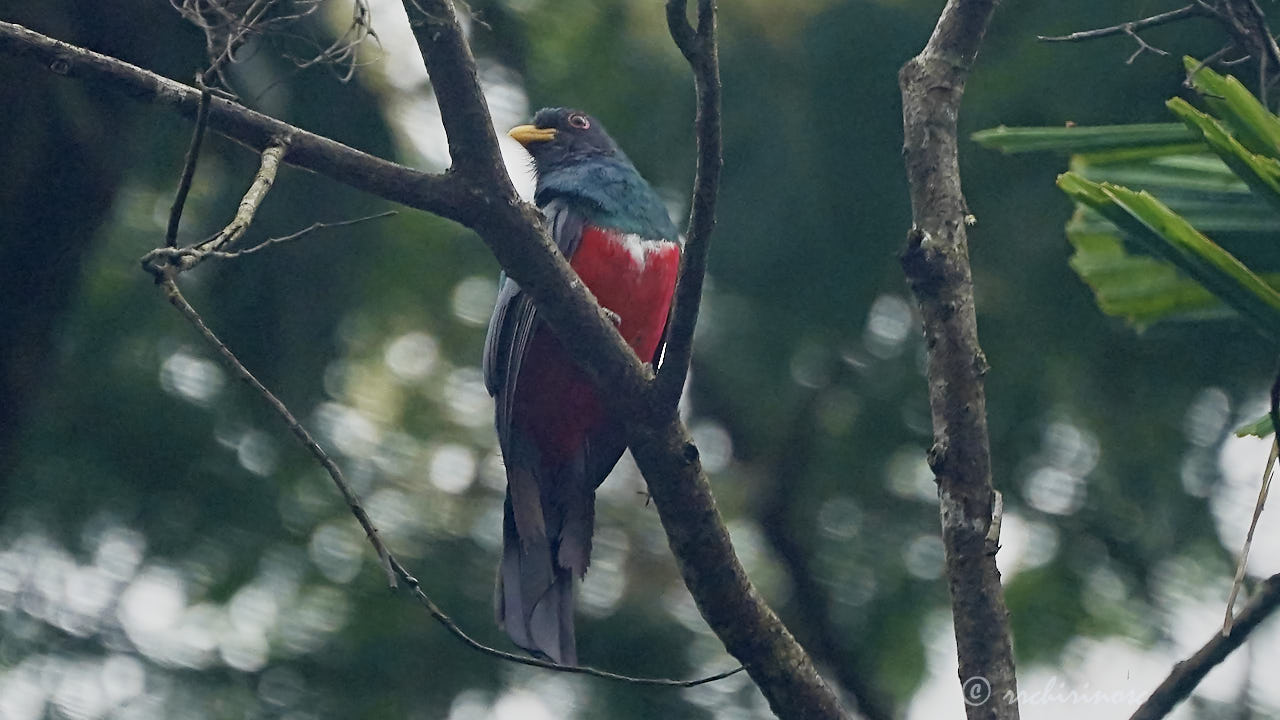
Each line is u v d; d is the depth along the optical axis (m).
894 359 11.30
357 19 6.41
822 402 11.61
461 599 10.95
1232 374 10.47
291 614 10.83
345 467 11.31
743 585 5.94
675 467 5.98
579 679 10.97
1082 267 4.99
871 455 11.57
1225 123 4.35
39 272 9.80
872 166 10.60
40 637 10.69
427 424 11.80
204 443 11.03
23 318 9.88
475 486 11.67
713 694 11.02
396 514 11.32
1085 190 4.19
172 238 5.07
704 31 5.30
